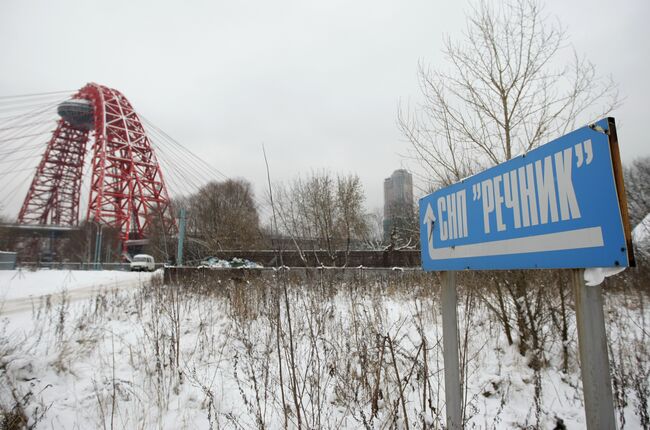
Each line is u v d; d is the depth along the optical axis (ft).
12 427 9.57
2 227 171.22
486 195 4.70
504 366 12.75
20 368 12.98
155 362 15.08
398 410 9.52
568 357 12.53
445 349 5.62
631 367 10.78
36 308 30.66
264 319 19.19
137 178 234.17
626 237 2.92
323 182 63.00
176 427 9.93
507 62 15.71
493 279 15.19
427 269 6.14
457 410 5.34
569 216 3.50
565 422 9.06
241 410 10.70
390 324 17.39
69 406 11.24
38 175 282.77
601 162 3.18
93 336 18.88
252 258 54.70
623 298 19.17
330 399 10.93
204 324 20.36
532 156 4.00
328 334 15.97
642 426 8.36
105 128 236.22
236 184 117.08
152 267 126.00
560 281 13.04
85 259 163.73
